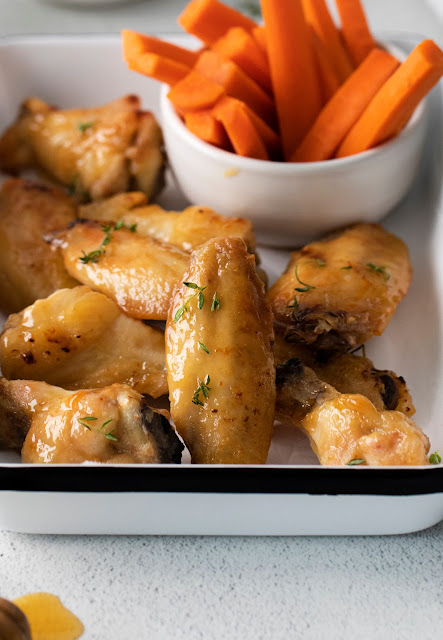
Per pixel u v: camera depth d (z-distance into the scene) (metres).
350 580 0.52
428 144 0.68
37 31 0.83
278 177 0.60
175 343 0.53
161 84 0.72
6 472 0.50
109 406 0.52
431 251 0.64
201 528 0.53
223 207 0.63
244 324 0.52
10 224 0.61
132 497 0.50
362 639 0.50
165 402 0.57
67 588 0.52
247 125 0.60
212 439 0.52
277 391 0.54
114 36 0.70
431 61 0.58
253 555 0.53
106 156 0.64
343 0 0.63
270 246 0.65
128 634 0.50
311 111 0.62
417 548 0.53
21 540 0.53
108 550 0.53
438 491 0.50
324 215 0.62
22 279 0.60
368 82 0.60
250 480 0.50
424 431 0.57
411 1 0.84
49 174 0.68
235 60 0.62
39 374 0.56
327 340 0.57
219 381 0.52
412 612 0.51
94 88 0.72
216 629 0.51
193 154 0.62
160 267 0.57
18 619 0.48
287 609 0.51
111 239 0.59
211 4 0.62
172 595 0.52
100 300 0.56
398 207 0.67
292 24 0.60
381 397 0.55
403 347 0.60
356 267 0.58
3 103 0.71
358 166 0.60
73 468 0.50
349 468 0.50
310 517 0.52
